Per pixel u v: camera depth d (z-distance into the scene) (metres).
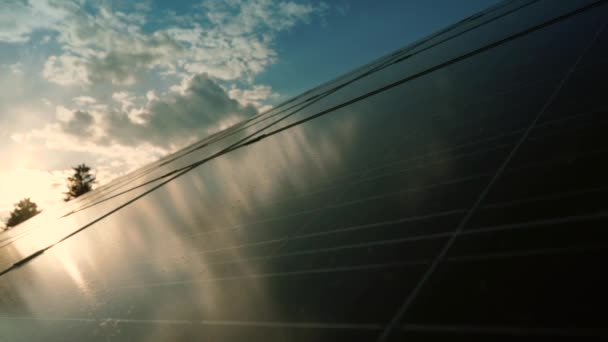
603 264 1.69
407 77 9.12
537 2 10.54
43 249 9.55
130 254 5.92
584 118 3.06
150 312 3.53
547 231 2.06
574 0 8.18
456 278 2.05
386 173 4.17
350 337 2.00
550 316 1.57
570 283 1.68
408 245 2.61
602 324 1.44
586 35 5.37
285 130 10.31
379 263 2.57
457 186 3.09
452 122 4.73
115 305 4.11
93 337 3.55
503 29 9.02
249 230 4.58
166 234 6.16
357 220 3.40
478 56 7.61
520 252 2.01
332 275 2.71
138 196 11.39
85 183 66.44
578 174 2.41
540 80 4.55
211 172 9.66
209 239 4.96
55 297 5.38
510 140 3.40
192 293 3.54
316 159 6.11
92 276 5.62
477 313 1.76
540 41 6.32
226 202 6.38
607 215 1.95
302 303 2.54
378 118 6.86
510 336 1.57
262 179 6.64
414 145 4.57
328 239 3.33
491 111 4.40
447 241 2.43
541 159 2.82
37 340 4.08
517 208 2.39
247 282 3.25
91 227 9.79
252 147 10.27
